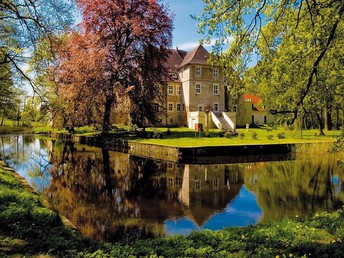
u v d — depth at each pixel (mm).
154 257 4934
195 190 13727
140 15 33688
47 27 14656
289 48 7652
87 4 32219
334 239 5812
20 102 30078
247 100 59594
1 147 32969
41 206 8258
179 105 53219
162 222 9336
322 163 21812
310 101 7938
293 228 6625
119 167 20172
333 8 6969
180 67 53062
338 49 7574
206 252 5273
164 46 35969
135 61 34594
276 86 8242
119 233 8312
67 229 6395
